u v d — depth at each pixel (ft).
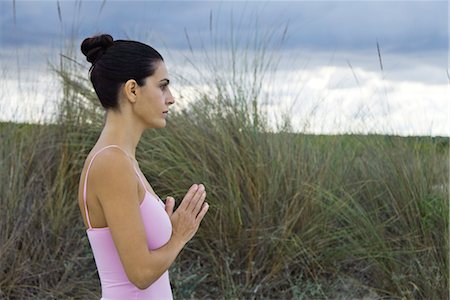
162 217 7.81
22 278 17.19
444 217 17.57
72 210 18.53
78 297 17.28
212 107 19.81
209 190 18.29
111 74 7.82
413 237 17.84
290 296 17.54
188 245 18.45
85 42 8.14
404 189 18.48
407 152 19.30
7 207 17.92
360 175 19.57
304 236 18.17
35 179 18.95
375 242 17.92
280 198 18.62
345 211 18.62
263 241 17.93
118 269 7.75
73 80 20.83
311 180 18.76
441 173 19.01
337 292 17.67
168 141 18.99
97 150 7.75
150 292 7.85
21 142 19.45
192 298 17.43
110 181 7.48
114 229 7.47
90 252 18.29
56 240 18.19
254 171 18.51
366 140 20.10
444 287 16.96
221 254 17.81
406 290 17.04
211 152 18.74
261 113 19.69
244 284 17.80
